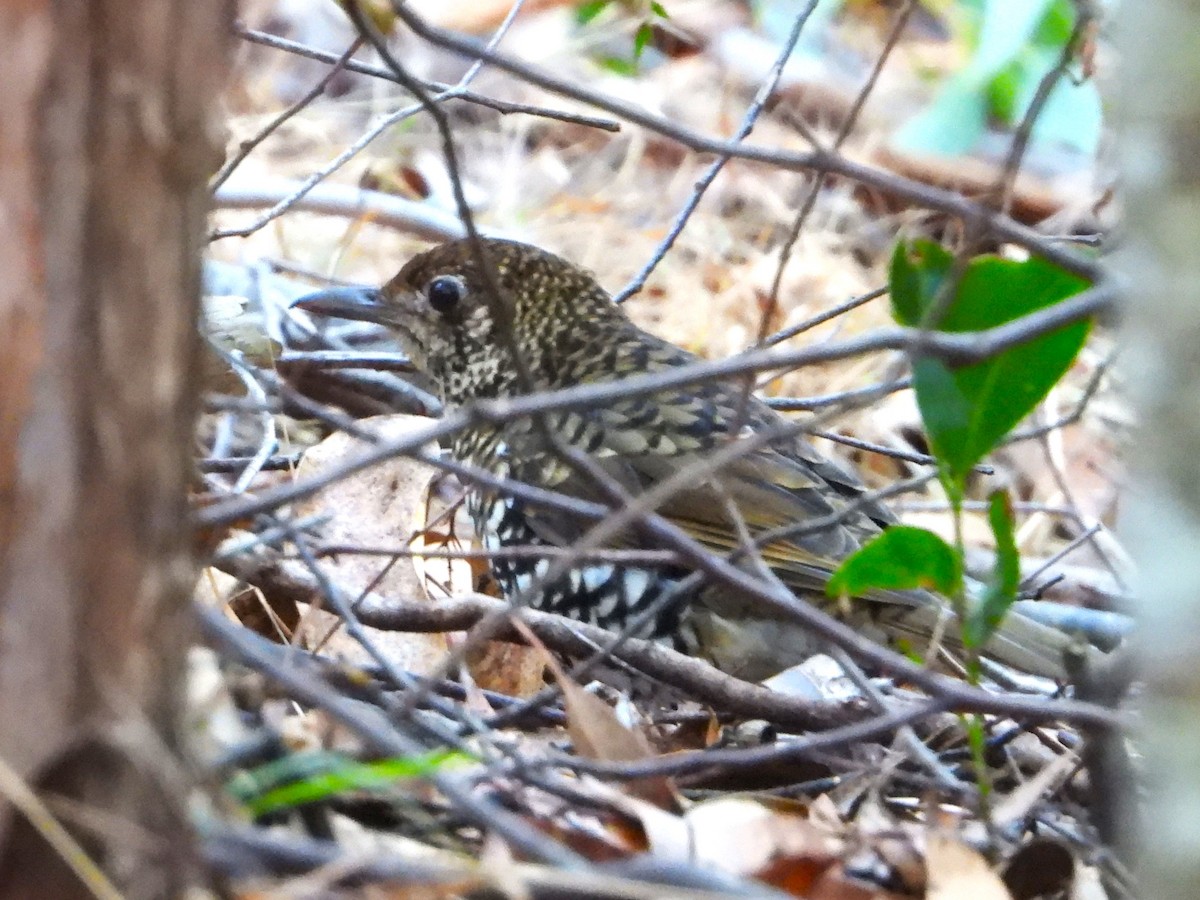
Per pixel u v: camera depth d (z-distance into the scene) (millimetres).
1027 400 4316
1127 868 4078
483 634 3938
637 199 11344
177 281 2928
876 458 9266
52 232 2766
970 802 4852
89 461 2836
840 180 11531
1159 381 2820
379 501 6660
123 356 2850
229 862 3062
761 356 3371
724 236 10906
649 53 13023
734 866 4348
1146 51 2795
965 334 3764
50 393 2801
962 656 6074
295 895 3230
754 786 5398
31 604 2850
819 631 4125
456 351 7223
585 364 6961
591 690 5883
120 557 2891
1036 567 7711
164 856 2934
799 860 4398
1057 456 8484
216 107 3328
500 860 3596
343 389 8188
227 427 6910
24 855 2918
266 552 5426
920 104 12516
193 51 2896
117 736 2887
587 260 10555
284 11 12523
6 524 2826
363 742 3730
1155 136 2795
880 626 6109
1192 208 2773
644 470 6477
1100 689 4324
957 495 4402
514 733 5484
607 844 4184
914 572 4477
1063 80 10141
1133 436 2957
